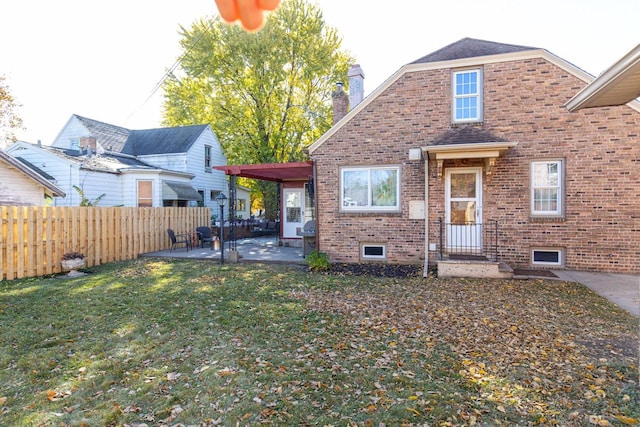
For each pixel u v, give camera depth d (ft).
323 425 9.46
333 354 13.73
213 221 64.03
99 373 12.37
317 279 27.45
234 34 63.52
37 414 10.04
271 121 70.44
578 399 10.59
